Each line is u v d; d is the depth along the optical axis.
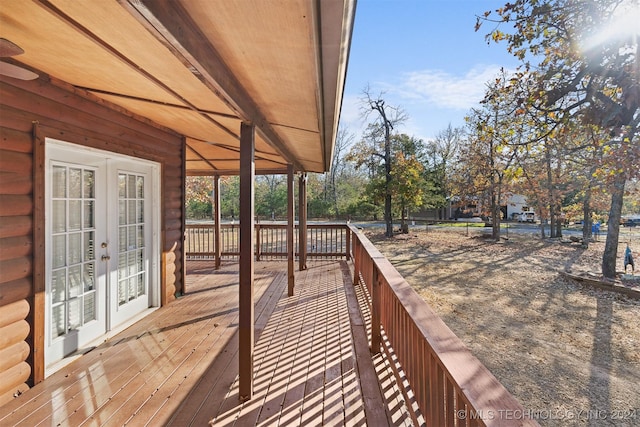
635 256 12.09
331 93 2.00
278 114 2.58
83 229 3.16
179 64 1.59
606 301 7.15
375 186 19.50
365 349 3.18
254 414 2.17
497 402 0.95
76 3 1.11
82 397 2.34
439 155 25.94
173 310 4.25
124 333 3.51
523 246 15.37
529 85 6.29
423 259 12.31
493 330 5.54
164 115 3.32
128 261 3.86
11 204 2.28
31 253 2.45
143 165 4.10
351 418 2.12
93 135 3.04
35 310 2.47
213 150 5.21
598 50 5.02
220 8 1.10
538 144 7.78
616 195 8.73
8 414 2.13
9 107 2.27
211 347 3.19
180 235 4.87
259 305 4.56
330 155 4.52
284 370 2.77
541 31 5.87
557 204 15.64
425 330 1.53
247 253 2.39
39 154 2.49
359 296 5.00
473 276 9.55
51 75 2.51
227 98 1.80
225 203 30.08
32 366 2.46
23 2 1.16
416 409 1.96
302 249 6.88
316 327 3.75
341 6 1.06
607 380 3.96
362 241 4.58
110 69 1.96
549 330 5.54
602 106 5.05
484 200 18.34
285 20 1.15
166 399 2.33
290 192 5.01
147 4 0.94
